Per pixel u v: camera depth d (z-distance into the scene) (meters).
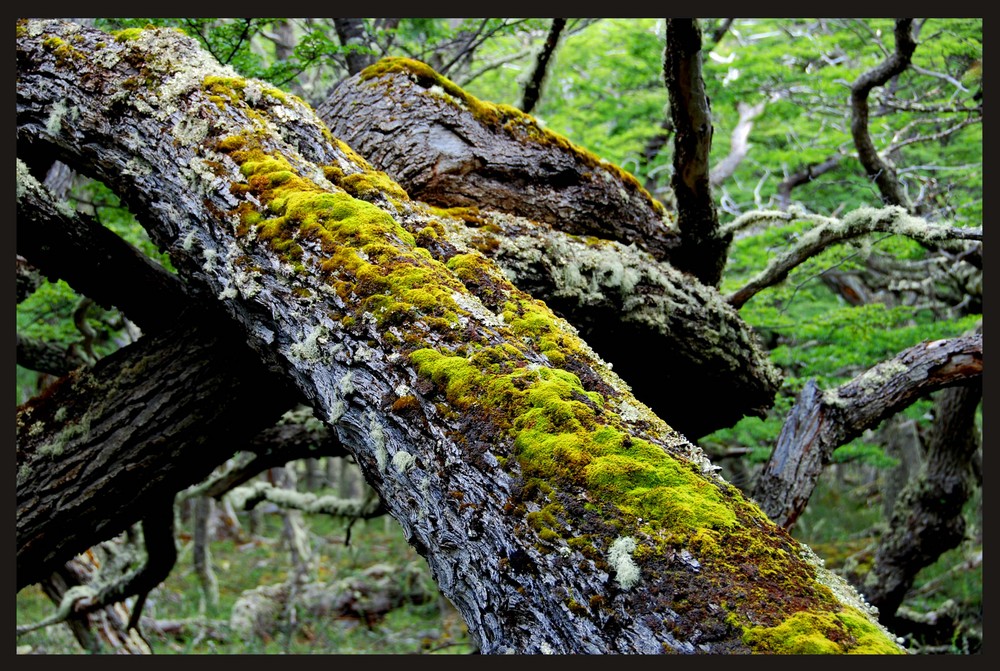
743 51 7.62
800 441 3.94
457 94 3.51
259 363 2.99
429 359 1.88
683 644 1.40
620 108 8.30
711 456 6.08
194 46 2.88
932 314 6.55
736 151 8.41
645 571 1.49
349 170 2.61
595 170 3.72
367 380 1.97
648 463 1.65
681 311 3.64
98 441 2.92
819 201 8.45
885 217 3.54
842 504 13.17
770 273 3.97
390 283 2.05
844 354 5.63
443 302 2.01
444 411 1.81
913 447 9.66
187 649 8.14
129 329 5.66
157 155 2.63
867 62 7.62
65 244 3.02
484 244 3.00
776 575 1.49
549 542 1.58
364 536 14.45
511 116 3.57
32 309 5.40
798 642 1.34
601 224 3.69
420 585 10.50
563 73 8.32
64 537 2.91
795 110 8.05
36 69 2.96
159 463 3.00
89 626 6.16
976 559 7.92
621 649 1.46
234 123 2.58
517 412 1.75
